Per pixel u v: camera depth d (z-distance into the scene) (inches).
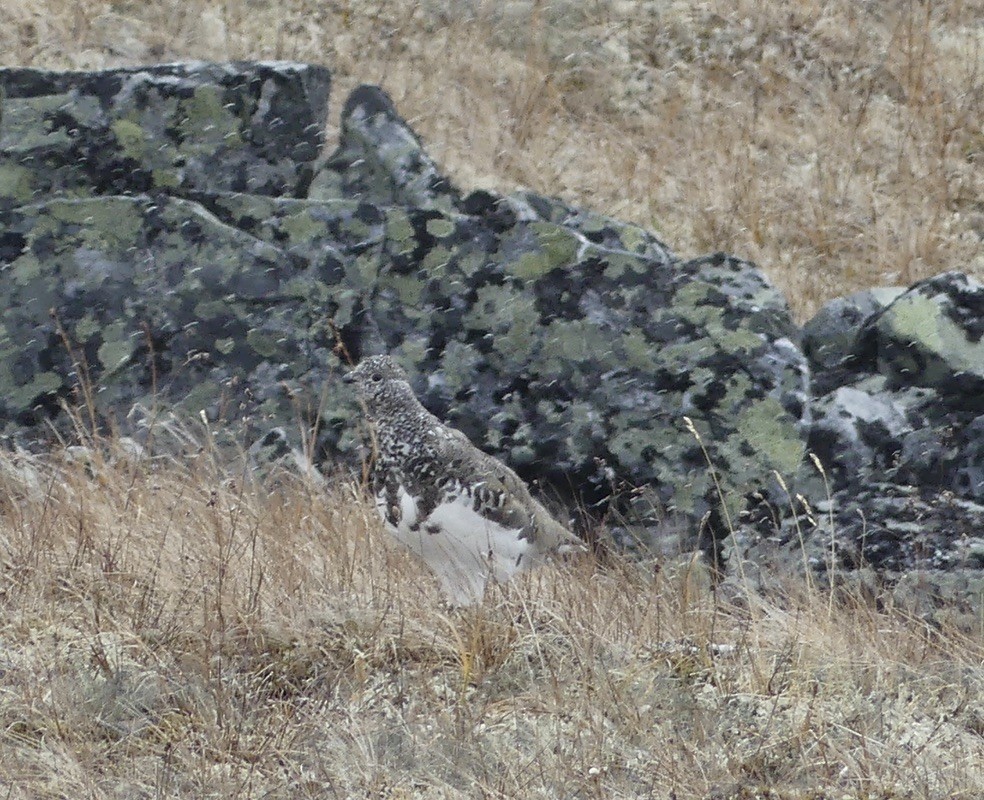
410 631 481.4
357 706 438.6
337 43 1023.6
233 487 587.2
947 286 633.6
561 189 914.1
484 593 486.3
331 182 672.4
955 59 1075.3
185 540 520.7
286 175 669.3
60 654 452.4
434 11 1077.1
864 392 626.8
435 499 490.0
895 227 902.4
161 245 636.1
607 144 970.1
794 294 846.5
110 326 634.2
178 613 478.0
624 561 576.7
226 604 477.4
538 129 975.6
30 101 655.1
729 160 957.2
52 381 631.8
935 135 998.4
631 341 620.4
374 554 534.6
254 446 620.1
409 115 960.9
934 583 566.3
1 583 489.1
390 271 632.4
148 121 657.6
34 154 652.7
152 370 632.4
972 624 548.7
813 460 599.8
